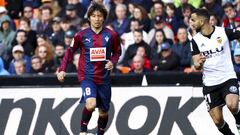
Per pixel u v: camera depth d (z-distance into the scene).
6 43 49.50
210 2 48.81
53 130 38.38
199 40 33.12
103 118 35.62
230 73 33.09
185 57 43.75
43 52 45.59
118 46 34.59
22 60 46.19
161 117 37.47
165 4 50.41
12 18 55.28
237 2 47.44
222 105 33.56
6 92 39.25
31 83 39.03
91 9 34.12
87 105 33.97
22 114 38.91
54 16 52.34
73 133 38.03
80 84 38.09
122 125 37.75
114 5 50.69
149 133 37.44
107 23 49.94
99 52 34.31
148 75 37.88
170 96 37.56
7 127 38.94
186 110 37.25
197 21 32.94
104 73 34.53
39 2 55.28
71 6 50.31
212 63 33.09
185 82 37.47
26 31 49.47
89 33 34.38
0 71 45.03
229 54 33.22
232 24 44.91
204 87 33.75
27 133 38.62
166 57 43.50
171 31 46.50
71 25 49.69
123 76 38.09
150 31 46.72
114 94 38.09
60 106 38.47
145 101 37.75
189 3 48.91
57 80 38.72
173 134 37.22
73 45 34.50
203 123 36.94
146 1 51.03
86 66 34.44
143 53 44.22
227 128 33.94
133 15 48.66
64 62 34.44
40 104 38.75
